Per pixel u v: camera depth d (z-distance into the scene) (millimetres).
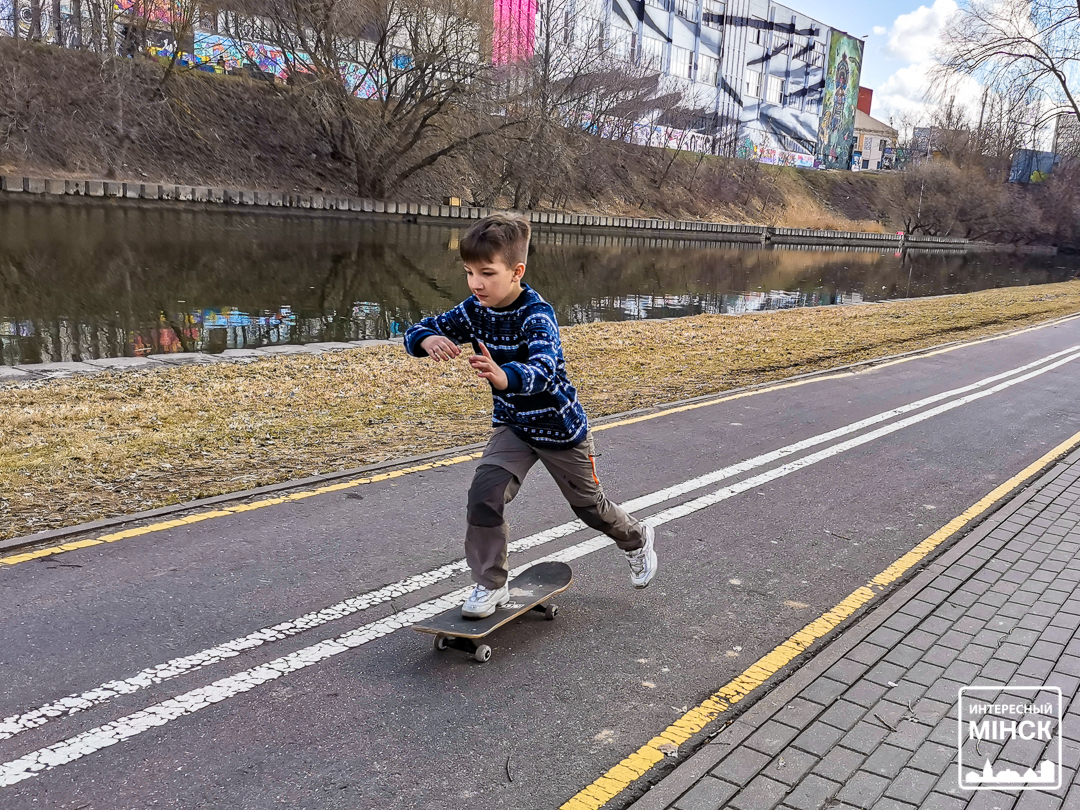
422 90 41969
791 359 12125
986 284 34344
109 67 37500
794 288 27734
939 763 3117
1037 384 10992
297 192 41656
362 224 38312
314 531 5023
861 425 8336
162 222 30375
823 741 3227
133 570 4375
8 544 4535
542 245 38375
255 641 3771
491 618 3768
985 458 7418
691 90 77188
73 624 3801
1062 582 4805
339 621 4004
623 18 69438
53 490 5461
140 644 3678
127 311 14789
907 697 3553
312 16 39719
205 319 14578
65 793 2729
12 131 34125
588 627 4109
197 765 2912
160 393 8312
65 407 7562
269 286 18953
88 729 3074
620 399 9055
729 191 74125
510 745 3137
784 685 3615
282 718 3223
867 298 25266
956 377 11203
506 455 3682
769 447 7395
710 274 31219
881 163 115250
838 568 4934
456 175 49312
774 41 86125
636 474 6441
